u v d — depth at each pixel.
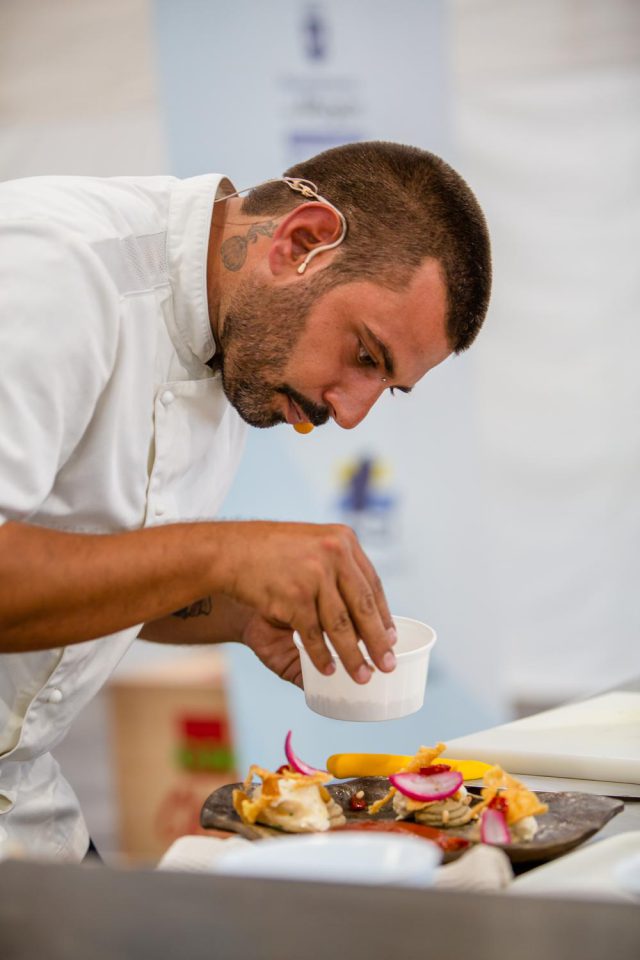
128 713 4.15
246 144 3.19
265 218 1.50
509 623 5.16
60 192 1.43
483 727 3.45
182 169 3.21
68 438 1.35
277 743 3.38
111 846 4.04
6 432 1.24
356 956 0.65
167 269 1.49
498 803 1.13
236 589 1.20
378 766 1.37
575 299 4.93
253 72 3.17
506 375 5.03
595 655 5.12
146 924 0.70
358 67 3.23
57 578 1.19
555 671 5.16
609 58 4.73
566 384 4.99
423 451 3.37
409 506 3.38
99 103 4.85
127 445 1.49
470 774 1.35
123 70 4.82
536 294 4.96
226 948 0.67
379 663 1.22
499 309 4.99
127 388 1.45
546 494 5.07
